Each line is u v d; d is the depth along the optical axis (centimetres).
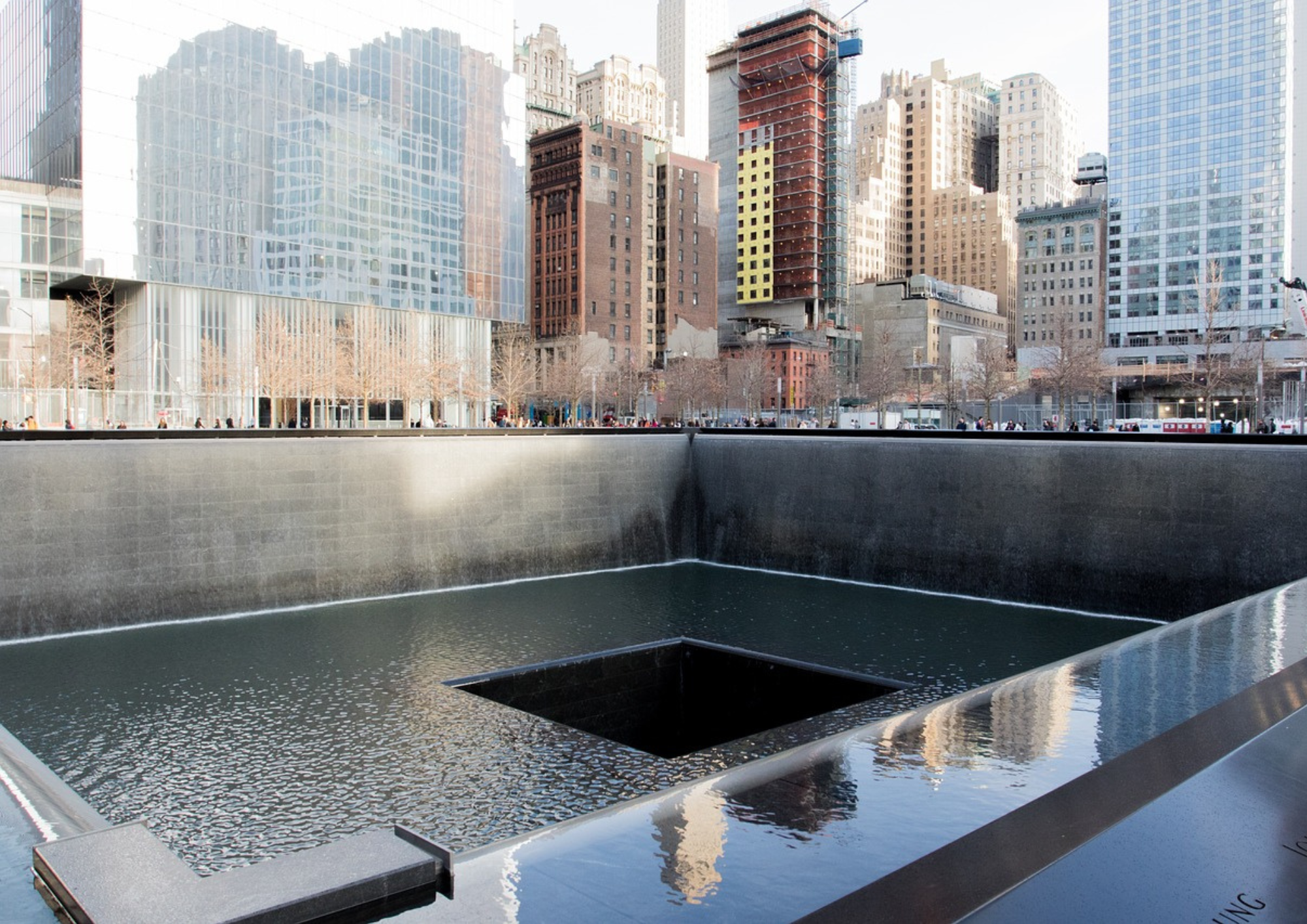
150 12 5216
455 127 6881
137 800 968
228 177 5588
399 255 6519
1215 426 5031
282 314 5903
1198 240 10962
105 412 4709
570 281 10494
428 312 6700
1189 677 525
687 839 305
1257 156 10544
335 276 6141
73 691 1364
